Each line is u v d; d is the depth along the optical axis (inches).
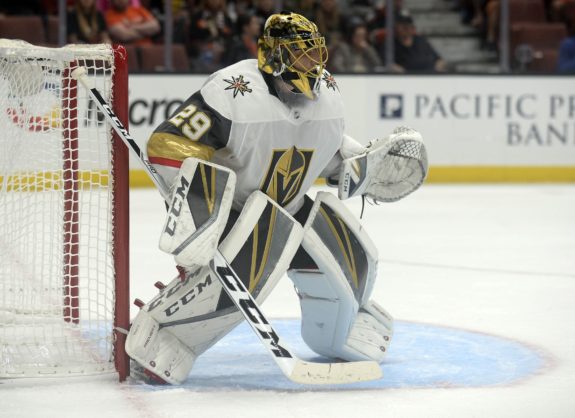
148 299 366.9
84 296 351.9
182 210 228.7
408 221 607.8
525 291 384.2
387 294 378.6
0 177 278.5
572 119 836.0
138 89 780.6
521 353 283.1
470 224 594.6
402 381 251.1
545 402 230.7
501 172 831.7
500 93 826.2
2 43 245.4
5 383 246.1
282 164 249.8
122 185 249.6
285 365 231.8
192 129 236.2
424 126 821.9
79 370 253.9
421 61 837.8
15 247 288.4
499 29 863.1
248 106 239.6
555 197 736.3
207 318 244.7
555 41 860.6
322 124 251.9
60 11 773.3
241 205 256.7
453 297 372.2
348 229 264.4
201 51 811.4
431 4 888.3
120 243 249.8
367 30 839.1
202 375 258.4
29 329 292.2
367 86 812.6
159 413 220.5
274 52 239.9
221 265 235.0
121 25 791.7
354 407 226.4
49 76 267.6
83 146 493.7
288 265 249.4
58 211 294.8
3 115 267.6
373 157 273.9
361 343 268.8
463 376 256.4
